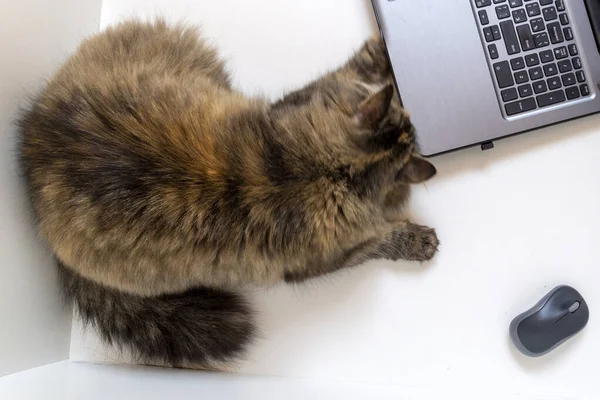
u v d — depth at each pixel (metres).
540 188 1.08
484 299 1.06
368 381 1.05
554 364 1.03
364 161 0.92
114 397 0.91
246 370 1.07
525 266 1.07
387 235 1.07
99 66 1.01
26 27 0.93
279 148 0.91
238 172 0.90
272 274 0.98
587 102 1.04
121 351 1.09
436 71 1.05
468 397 1.00
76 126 0.93
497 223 1.08
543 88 1.04
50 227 0.94
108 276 0.95
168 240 0.91
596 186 1.07
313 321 1.08
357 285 1.09
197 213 0.90
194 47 1.11
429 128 1.05
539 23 1.04
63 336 1.07
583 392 1.02
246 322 1.08
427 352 1.05
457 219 1.09
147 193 0.90
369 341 1.06
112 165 0.90
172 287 1.00
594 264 1.05
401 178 0.95
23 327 0.93
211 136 0.93
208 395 0.95
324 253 0.96
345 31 1.16
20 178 0.94
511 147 1.10
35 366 0.96
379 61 1.12
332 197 0.91
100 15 1.19
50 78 1.01
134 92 0.97
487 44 1.05
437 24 1.05
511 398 1.00
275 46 1.17
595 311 1.04
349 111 0.98
